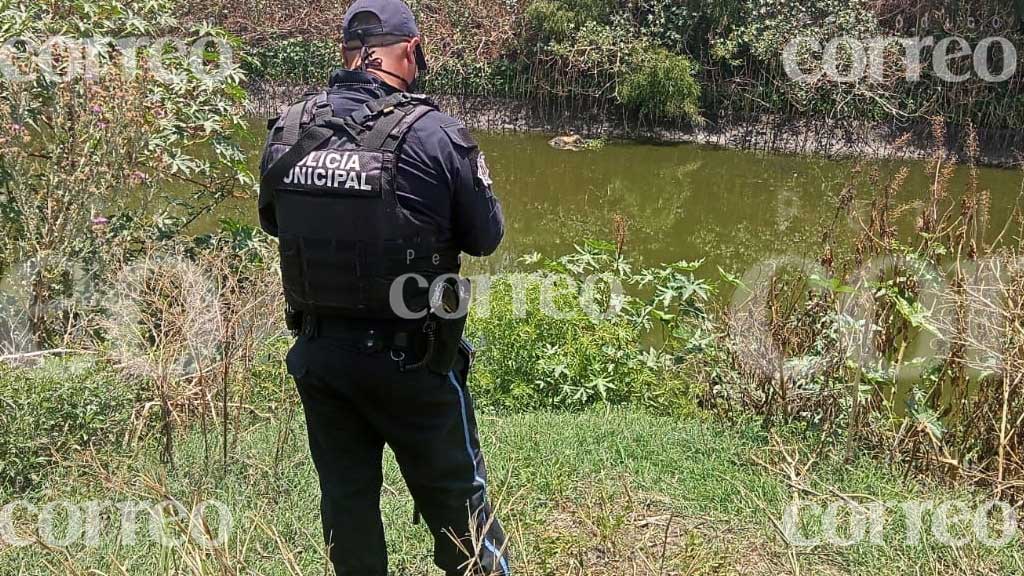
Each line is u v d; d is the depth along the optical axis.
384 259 2.04
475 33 16.70
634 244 9.50
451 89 16.78
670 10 16.08
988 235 9.27
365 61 2.17
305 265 2.10
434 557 2.41
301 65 16.88
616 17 16.16
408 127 2.05
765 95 15.78
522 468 3.35
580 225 10.32
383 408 2.17
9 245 4.45
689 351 4.66
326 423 2.25
